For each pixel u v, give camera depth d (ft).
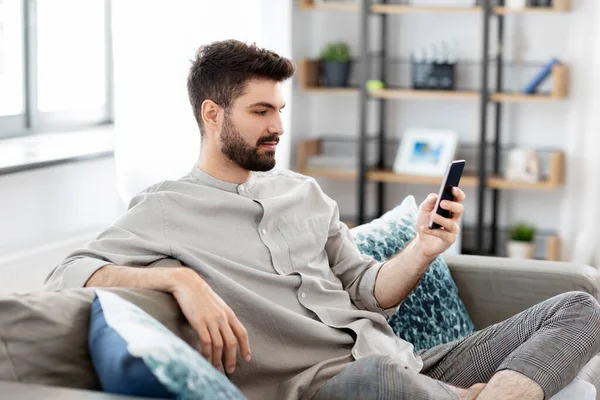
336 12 17.87
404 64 17.74
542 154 17.31
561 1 16.16
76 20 13.43
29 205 10.81
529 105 17.31
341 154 18.29
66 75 13.35
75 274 6.71
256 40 13.80
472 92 16.51
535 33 17.11
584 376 7.81
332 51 17.22
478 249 16.70
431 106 17.75
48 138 12.59
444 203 7.75
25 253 10.48
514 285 9.37
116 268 6.68
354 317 7.80
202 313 6.31
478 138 17.63
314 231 8.02
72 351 5.68
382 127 17.67
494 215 17.15
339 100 18.15
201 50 7.69
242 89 7.41
